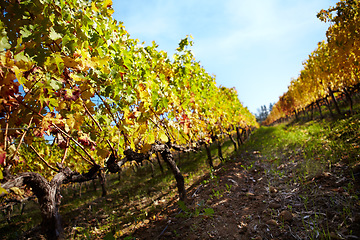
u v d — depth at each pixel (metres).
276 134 8.73
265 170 4.31
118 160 2.38
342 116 7.15
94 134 1.86
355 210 2.20
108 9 1.97
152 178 8.21
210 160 6.34
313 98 10.44
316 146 4.59
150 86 2.48
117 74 1.90
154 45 3.46
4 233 6.49
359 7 3.97
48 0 1.26
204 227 2.65
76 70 1.47
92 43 1.72
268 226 2.38
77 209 6.81
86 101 1.69
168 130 3.27
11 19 1.21
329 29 4.80
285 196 2.99
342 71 5.79
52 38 1.21
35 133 1.41
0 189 0.92
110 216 4.89
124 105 2.09
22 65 1.08
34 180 1.41
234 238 2.32
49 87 1.19
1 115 1.16
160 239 2.64
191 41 4.20
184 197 3.75
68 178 1.73
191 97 4.25
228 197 3.41
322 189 2.81
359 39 4.03
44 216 1.35
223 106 6.92
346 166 3.13
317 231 2.06
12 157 1.28
